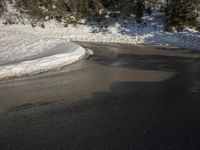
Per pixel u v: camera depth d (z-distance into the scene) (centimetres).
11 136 614
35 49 1983
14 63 1438
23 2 3750
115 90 951
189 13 3122
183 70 1291
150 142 577
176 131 628
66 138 598
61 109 775
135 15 3491
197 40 2602
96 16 3531
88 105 804
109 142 577
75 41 2622
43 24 3450
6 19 3569
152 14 3466
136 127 649
